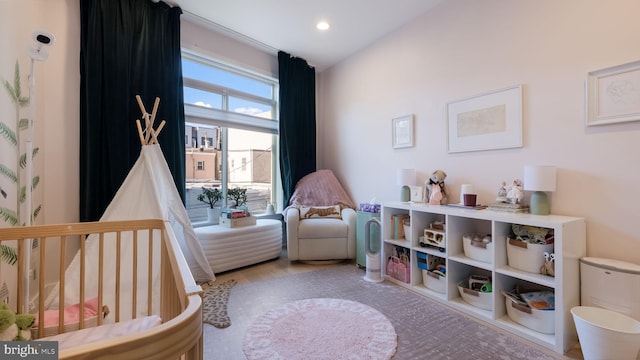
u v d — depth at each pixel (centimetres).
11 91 172
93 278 188
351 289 250
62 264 140
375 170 343
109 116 237
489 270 210
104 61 236
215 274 286
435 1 263
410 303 222
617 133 169
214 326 187
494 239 191
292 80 379
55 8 222
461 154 251
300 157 393
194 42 302
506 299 193
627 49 165
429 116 278
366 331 181
